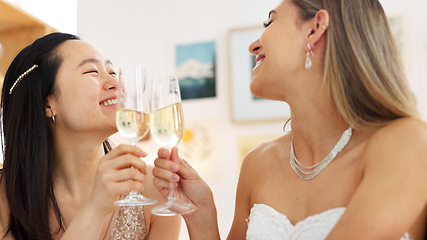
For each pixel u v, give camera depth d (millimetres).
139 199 1188
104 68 1591
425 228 1085
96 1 4004
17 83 1609
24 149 1558
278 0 3668
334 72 1173
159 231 1673
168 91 1216
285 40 1233
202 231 1386
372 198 946
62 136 1576
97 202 1265
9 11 2256
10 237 1536
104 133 1543
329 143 1229
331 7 1204
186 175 1347
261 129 3521
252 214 1280
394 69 1181
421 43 3289
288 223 1181
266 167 1388
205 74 3721
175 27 3844
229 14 3760
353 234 919
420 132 1031
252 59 3623
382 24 1196
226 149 3564
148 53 3846
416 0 3340
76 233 1255
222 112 3635
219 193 3508
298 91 1232
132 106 1178
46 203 1535
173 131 1202
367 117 1167
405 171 963
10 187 1543
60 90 1534
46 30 2426
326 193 1163
